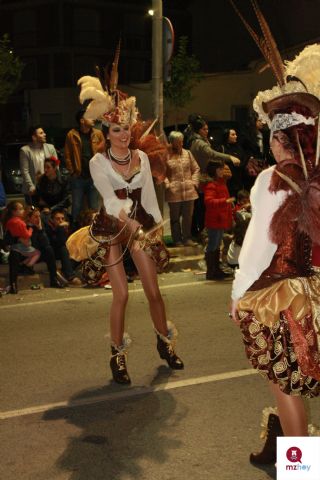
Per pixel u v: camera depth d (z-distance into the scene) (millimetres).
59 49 40062
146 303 8172
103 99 5172
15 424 4789
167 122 25391
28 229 9242
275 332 3410
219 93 24469
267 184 3393
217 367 5805
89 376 5723
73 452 4336
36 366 6008
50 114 37281
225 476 3961
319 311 3377
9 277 9258
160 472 4043
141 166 5328
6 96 22531
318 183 3350
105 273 5531
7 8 40812
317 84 3627
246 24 3811
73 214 10180
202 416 4816
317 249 3408
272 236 3352
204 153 10883
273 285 3424
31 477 4027
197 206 11367
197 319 7379
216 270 9523
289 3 23422
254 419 4738
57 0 39656
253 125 15211
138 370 5809
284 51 20078
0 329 7301
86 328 7227
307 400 4711
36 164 10391
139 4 41938
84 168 10078
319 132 3424
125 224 5273
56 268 9305
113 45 41469
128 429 4652
